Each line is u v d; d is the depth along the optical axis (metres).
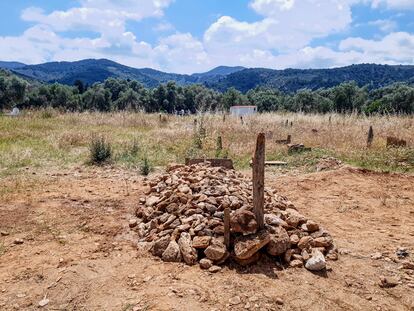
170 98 53.84
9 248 3.94
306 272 3.54
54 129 14.16
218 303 2.95
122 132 14.09
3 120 15.50
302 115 19.27
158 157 9.58
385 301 3.12
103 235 4.39
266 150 10.40
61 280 3.27
